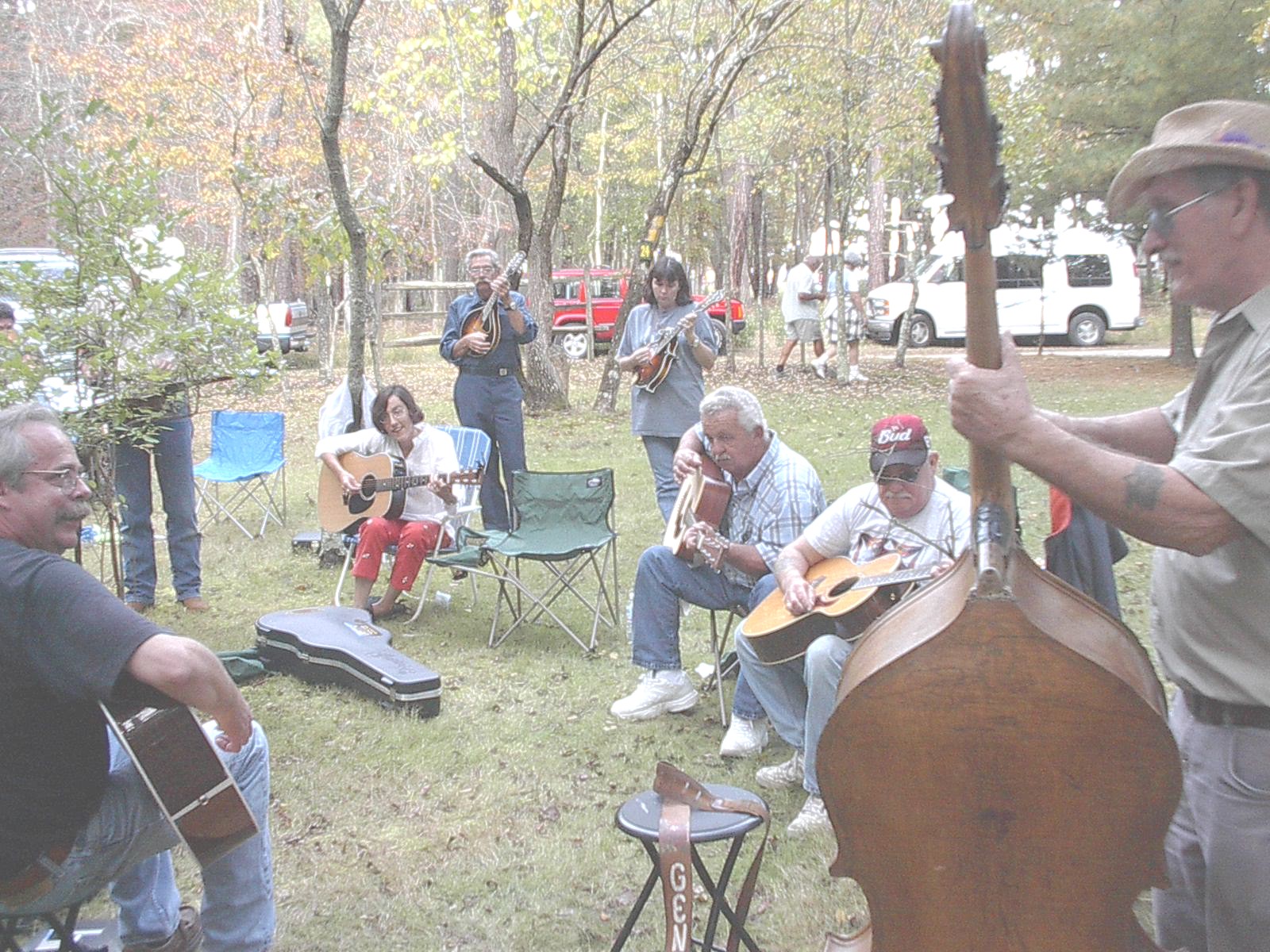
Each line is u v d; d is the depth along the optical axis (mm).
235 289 4680
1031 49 15312
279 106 14883
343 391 6930
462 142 11617
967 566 1800
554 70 13094
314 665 4953
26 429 2340
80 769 2375
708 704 4703
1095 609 1779
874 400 13805
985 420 1689
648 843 2496
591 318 21594
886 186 23312
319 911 3230
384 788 3998
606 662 5250
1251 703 1867
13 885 2355
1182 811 2092
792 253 24359
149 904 2902
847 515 3863
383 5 15062
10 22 15984
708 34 14570
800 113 15039
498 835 3646
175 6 14328
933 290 21734
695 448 4758
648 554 4500
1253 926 1932
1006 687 1712
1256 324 1768
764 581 4129
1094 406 13047
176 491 6066
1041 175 15352
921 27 13422
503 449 7219
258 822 2762
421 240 14406
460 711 4688
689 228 23938
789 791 3893
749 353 20719
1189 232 1789
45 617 2219
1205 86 14508
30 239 10547
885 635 1834
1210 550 1718
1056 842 1749
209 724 2971
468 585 6543
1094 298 21641
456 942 3072
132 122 13586
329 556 6988
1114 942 1774
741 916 2500
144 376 4367
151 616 5988
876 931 1866
